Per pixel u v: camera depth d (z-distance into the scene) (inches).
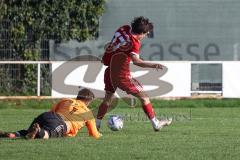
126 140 1343.5
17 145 1242.6
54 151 1178.6
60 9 2940.5
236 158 1115.9
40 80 2704.2
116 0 2997.0
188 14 3004.4
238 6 2999.5
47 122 1347.2
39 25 2933.1
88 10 2957.7
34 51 2935.5
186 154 1155.9
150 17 3009.4
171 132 1510.8
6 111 2250.2
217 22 3002.0
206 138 1386.6
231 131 1537.9
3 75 2837.1
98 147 1233.4
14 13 2918.3
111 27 2982.3
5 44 2930.6
